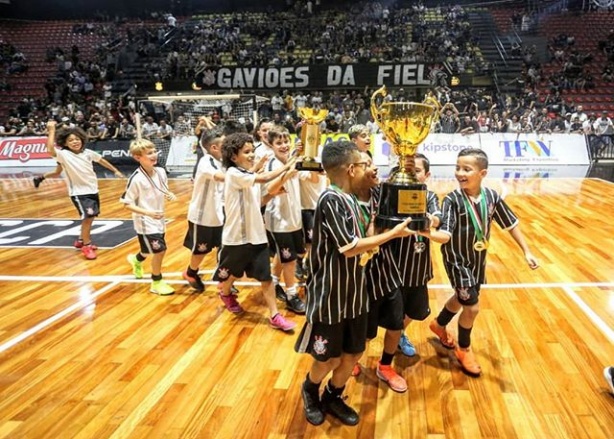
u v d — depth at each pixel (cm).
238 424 222
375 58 1794
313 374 216
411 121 168
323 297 197
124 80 1889
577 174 1120
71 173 489
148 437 214
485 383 252
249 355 288
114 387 255
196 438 213
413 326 324
